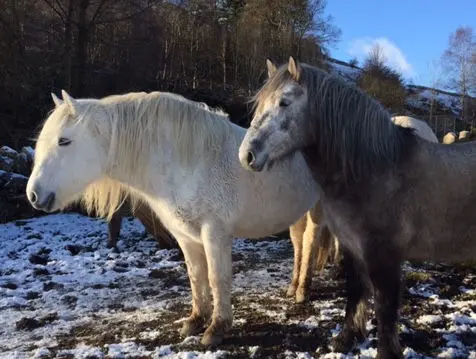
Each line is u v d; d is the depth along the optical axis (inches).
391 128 101.7
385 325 98.4
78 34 640.4
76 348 119.0
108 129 113.1
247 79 805.2
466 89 1160.8
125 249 250.4
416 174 97.9
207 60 848.9
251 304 151.0
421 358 106.6
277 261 216.5
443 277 171.5
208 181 112.5
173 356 110.7
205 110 120.6
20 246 257.9
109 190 126.5
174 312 146.4
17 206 335.6
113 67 700.0
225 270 115.5
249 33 824.9
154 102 115.8
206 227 113.6
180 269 203.5
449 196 97.3
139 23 692.1
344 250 110.3
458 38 1182.9
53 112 113.7
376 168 98.3
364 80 894.4
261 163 95.7
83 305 158.4
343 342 112.0
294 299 155.6
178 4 829.2
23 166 358.6
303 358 108.3
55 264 216.8
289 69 98.8
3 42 579.8
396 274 98.5
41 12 659.4
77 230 302.5
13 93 564.7
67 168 108.5
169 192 112.9
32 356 115.6
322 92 98.8
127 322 138.9
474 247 100.2
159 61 741.3
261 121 97.3
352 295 112.4
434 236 99.2
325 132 99.3
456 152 100.9
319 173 104.7
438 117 907.4
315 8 945.5
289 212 127.5
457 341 115.3
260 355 110.0
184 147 112.3
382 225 97.7
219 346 115.6
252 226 121.8
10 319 145.7
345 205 101.0
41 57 627.2
